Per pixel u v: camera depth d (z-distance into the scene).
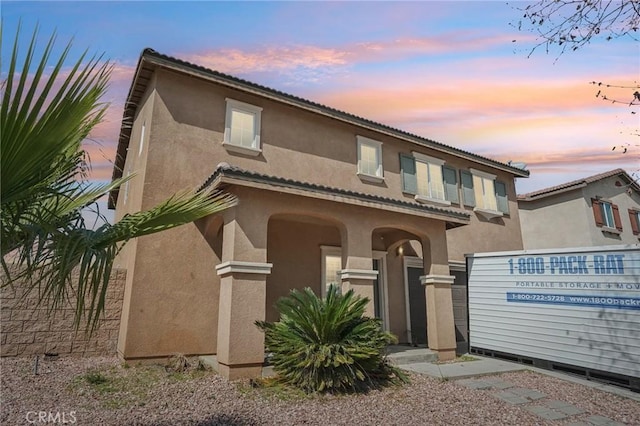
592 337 8.51
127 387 6.52
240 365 7.06
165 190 9.02
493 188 16.27
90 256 3.02
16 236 2.98
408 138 13.70
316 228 11.28
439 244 10.60
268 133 10.95
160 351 8.20
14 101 2.27
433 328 10.02
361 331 7.23
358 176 12.47
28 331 8.52
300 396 6.34
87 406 5.57
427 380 7.74
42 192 3.01
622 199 20.22
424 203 13.88
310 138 11.74
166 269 8.59
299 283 10.62
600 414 6.17
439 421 5.55
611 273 8.42
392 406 6.09
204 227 9.20
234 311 7.15
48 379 6.94
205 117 9.98
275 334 7.21
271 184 7.67
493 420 5.69
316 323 6.93
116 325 9.16
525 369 9.05
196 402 5.88
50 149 2.63
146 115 9.84
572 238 18.11
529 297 9.82
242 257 7.38
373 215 9.50
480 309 10.95
